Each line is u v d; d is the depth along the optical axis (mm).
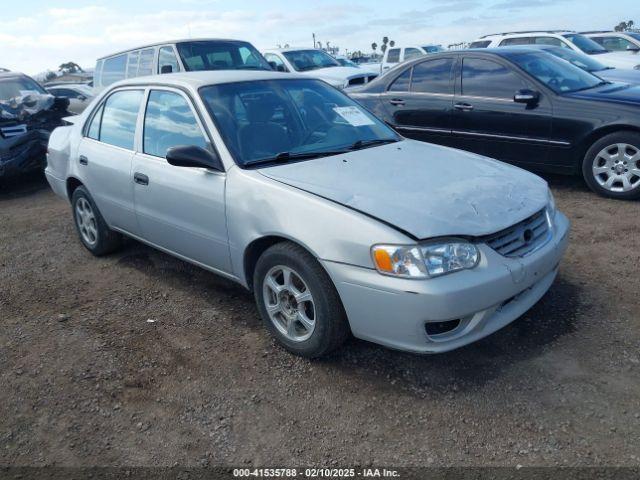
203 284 4523
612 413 2748
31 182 9094
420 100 7066
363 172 3482
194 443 2754
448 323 2963
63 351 3635
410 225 2865
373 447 2652
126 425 2910
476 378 3084
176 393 3141
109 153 4613
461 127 6770
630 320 3547
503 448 2582
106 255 5293
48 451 2764
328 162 3637
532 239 3191
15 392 3230
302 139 3932
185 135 3922
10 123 8266
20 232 6305
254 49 10211
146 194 4191
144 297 4359
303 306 3262
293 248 3195
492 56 6562
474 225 2945
